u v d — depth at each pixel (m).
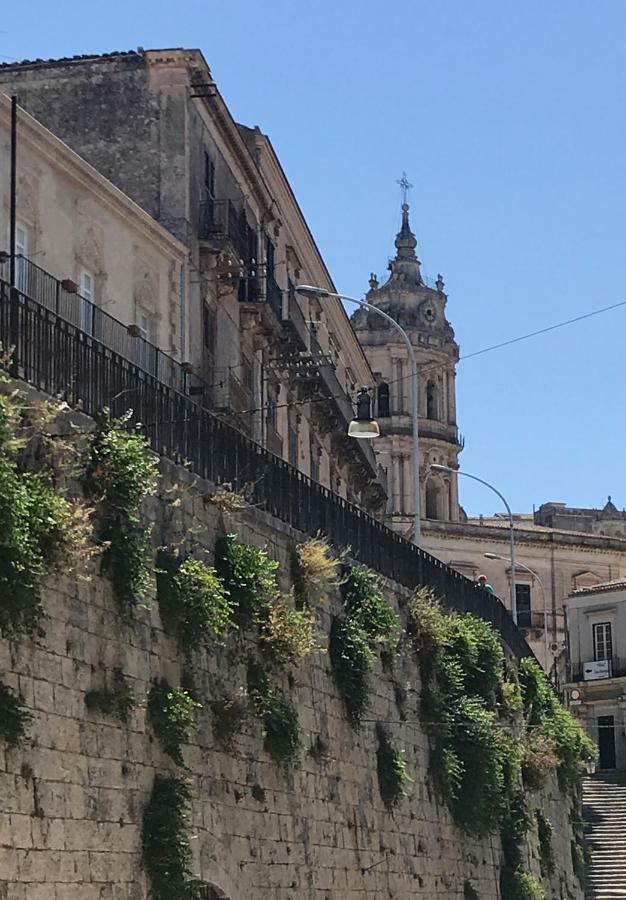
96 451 20.84
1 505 17.47
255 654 25.75
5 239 30.55
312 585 29.20
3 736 17.80
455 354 117.12
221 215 42.53
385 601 33.62
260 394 49.47
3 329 19.84
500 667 43.56
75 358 21.56
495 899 39.88
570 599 85.00
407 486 112.69
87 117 41.28
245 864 24.27
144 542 21.36
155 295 38.44
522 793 43.66
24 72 41.81
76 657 19.70
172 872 20.98
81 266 34.09
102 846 19.83
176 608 22.58
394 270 118.69
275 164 53.28
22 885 17.97
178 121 40.88
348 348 75.75
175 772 22.05
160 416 24.08
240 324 46.50
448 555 102.31
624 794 67.94
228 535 25.52
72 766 19.33
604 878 58.72
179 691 22.06
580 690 82.75
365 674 30.80
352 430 38.84
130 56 41.31
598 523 128.75
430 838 35.06
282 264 56.91
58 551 18.83
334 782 29.14
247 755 24.89
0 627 17.77
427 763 35.78
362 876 30.00
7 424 17.86
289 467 29.92
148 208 40.59
